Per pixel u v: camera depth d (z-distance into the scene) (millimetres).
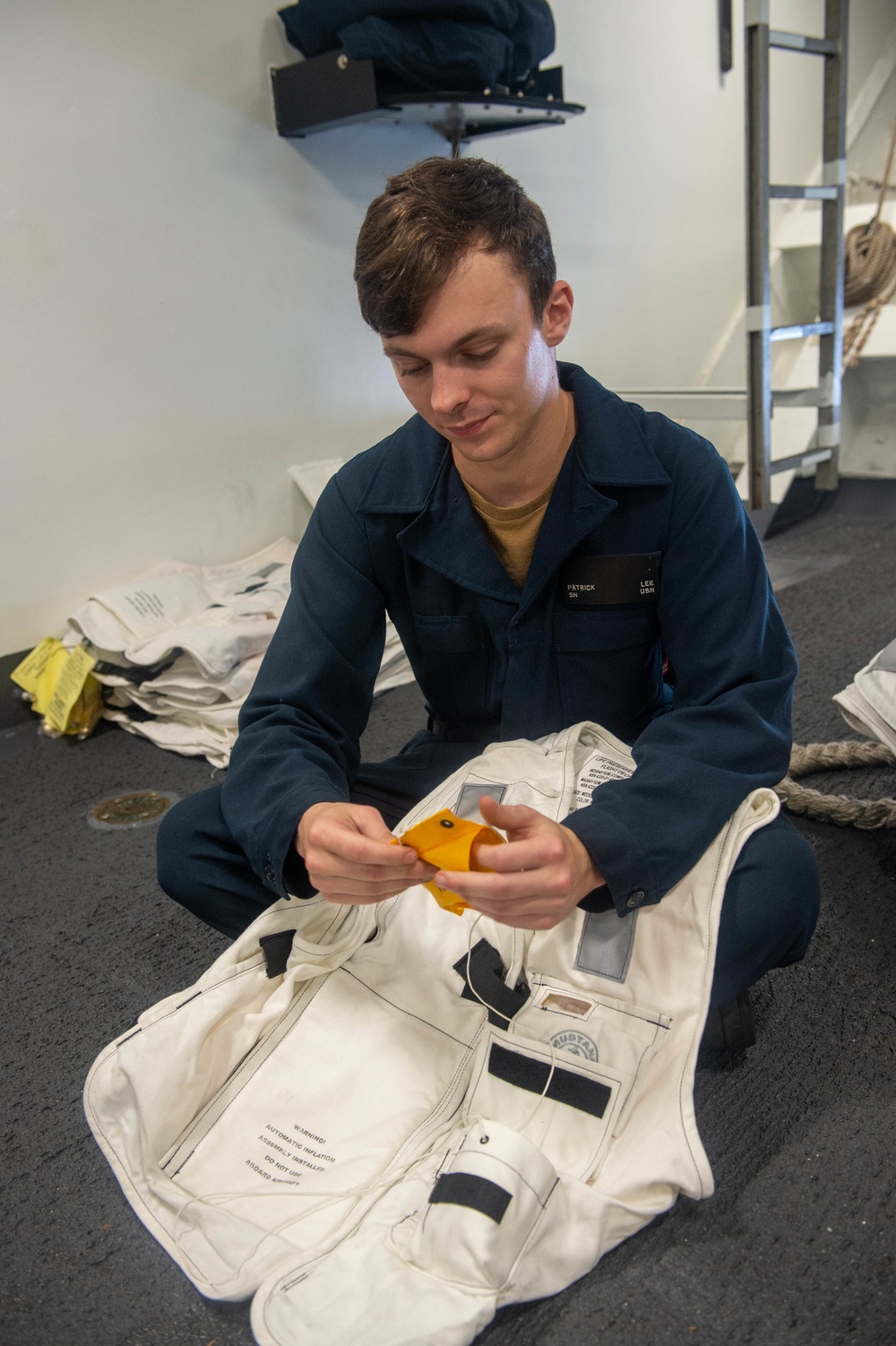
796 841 963
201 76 2189
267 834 899
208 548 2432
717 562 986
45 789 1895
